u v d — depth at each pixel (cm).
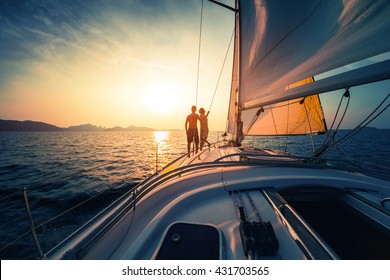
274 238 124
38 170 1347
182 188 221
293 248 125
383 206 190
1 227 593
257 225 136
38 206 740
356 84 167
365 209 189
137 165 1577
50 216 661
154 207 193
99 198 808
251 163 272
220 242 130
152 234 143
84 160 1816
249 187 213
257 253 120
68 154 2308
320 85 200
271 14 273
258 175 240
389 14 148
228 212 174
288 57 261
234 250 128
